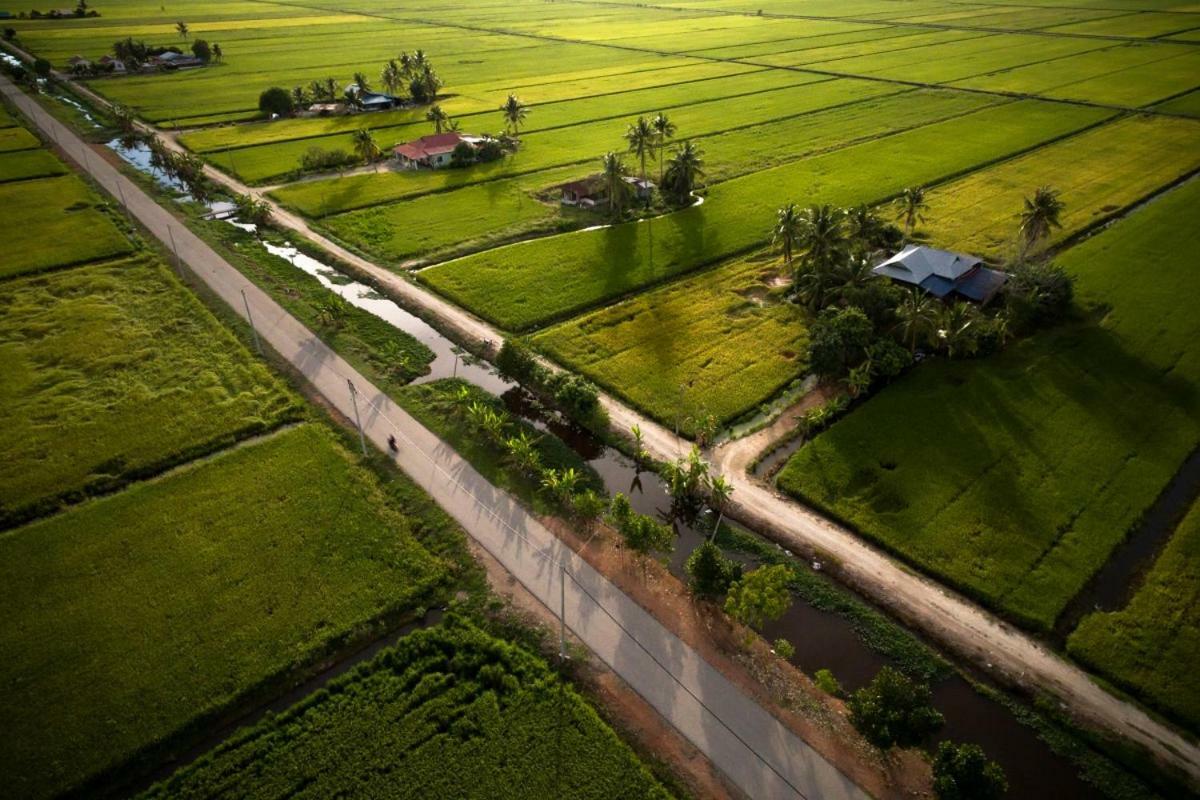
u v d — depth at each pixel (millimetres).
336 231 94500
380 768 35219
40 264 82812
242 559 46406
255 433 58375
